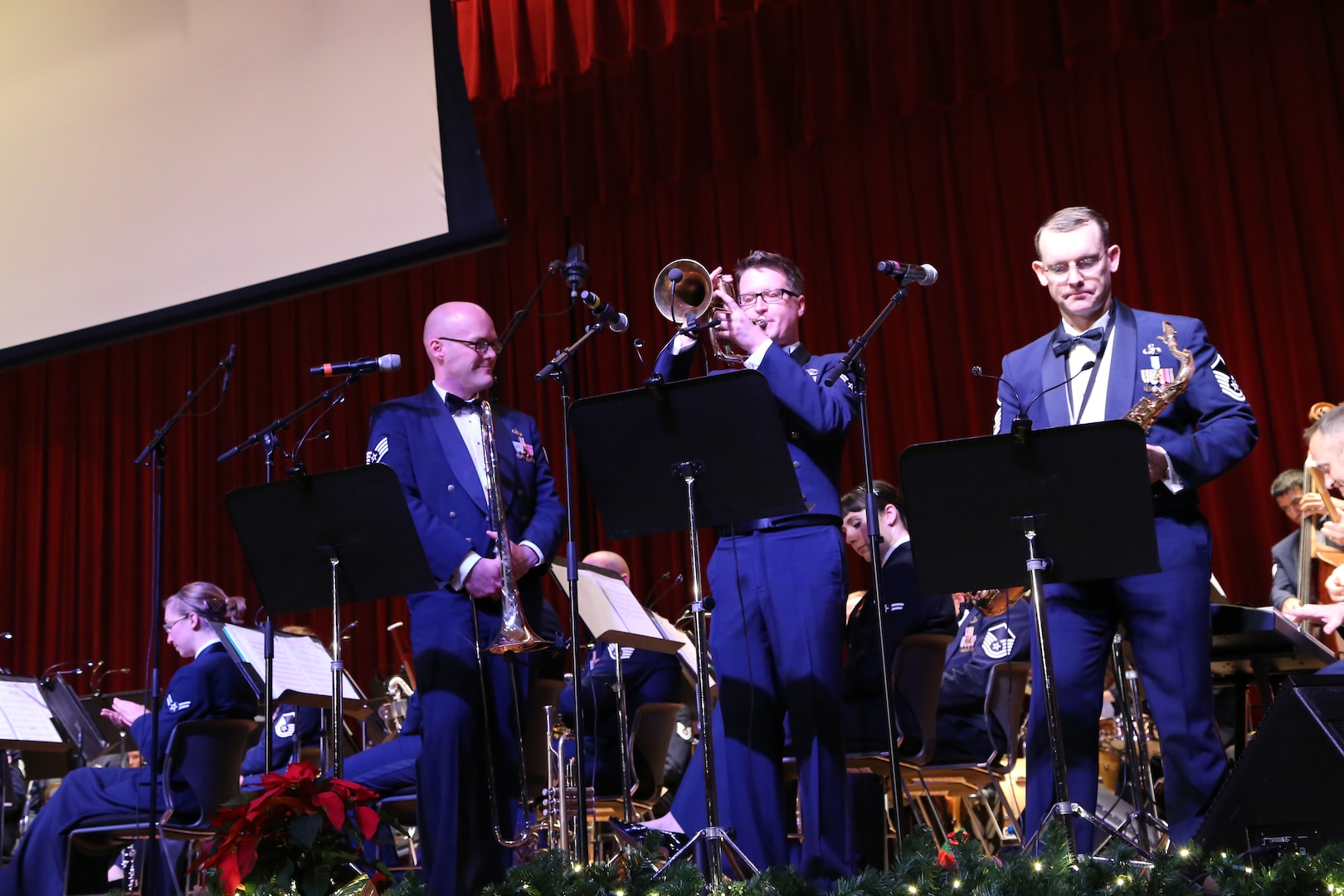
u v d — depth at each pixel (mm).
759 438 2859
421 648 3309
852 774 3801
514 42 7879
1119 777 4617
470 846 3176
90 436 9273
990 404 7258
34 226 6012
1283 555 4969
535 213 8250
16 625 9156
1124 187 7070
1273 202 6754
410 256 5273
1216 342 6801
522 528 3521
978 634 4172
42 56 6156
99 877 5035
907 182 7625
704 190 8062
